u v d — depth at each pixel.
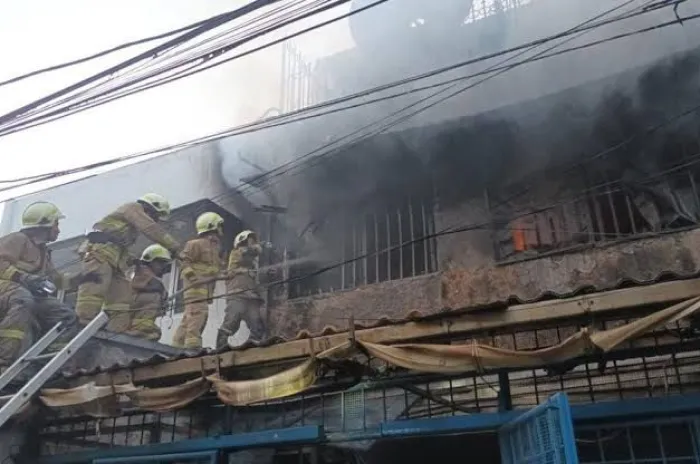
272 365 5.99
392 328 5.41
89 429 7.44
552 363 4.85
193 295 10.16
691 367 6.27
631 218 8.90
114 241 10.06
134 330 9.83
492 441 6.93
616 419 4.90
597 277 8.55
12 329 8.12
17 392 6.41
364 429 5.69
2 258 8.59
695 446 4.67
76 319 8.59
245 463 7.09
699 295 4.55
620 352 5.43
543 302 5.00
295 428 5.86
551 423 4.11
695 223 8.51
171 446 6.35
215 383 5.92
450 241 9.91
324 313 10.22
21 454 6.99
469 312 5.16
